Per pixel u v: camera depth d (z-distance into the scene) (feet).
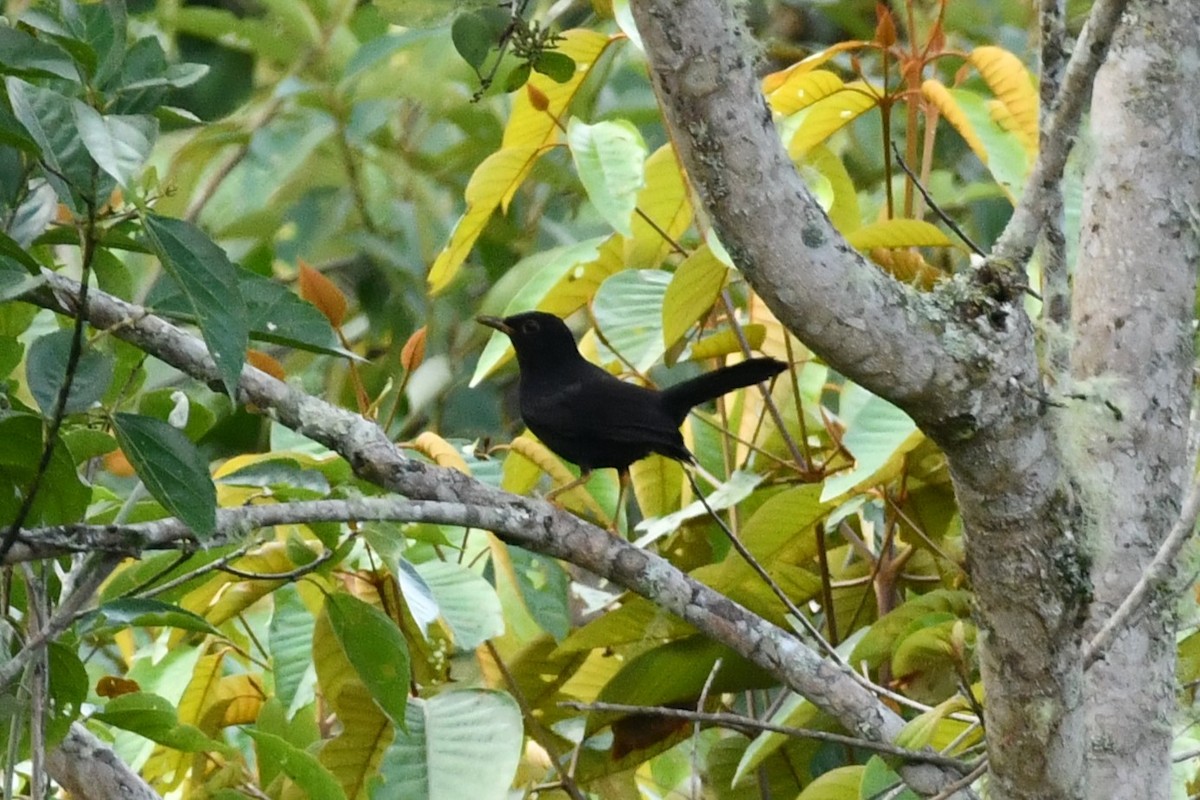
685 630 28.22
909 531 31.40
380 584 28.86
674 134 18.60
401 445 27.89
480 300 45.68
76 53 16.76
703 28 16.87
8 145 18.02
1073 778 19.81
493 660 31.12
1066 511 18.76
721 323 34.71
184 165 43.19
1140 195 22.77
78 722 24.52
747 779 31.35
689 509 30.58
